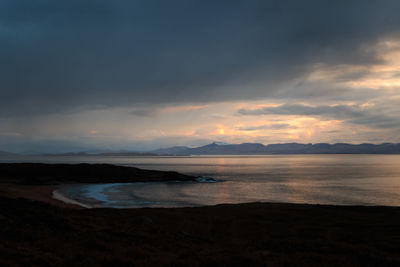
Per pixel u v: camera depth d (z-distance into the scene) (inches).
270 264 540.7
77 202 1959.9
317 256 601.3
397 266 547.5
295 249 673.6
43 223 793.6
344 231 883.4
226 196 2374.5
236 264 533.3
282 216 1131.3
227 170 6481.3
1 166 4018.2
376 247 703.7
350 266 538.3
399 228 909.8
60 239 647.8
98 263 503.5
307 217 1103.6
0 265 423.5
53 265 463.2
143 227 884.0
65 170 4020.7
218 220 1083.9
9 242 562.6
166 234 807.7
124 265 503.5
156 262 530.9
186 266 515.2
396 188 2955.2
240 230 938.7
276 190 2812.5
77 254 538.3
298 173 5349.4
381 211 1211.2
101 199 2158.0
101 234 731.4
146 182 3636.8
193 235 853.8
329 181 3772.1
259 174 5142.7
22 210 941.2
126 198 2229.3
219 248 695.7
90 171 4060.0
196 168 7440.9
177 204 1952.5
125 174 4047.7
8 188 2305.6
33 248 551.8
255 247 700.7
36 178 3420.3
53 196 2192.4
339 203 2036.2
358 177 4407.0
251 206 1395.2
